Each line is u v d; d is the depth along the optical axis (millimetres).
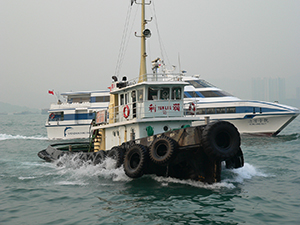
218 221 8805
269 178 13625
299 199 10578
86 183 13758
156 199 10820
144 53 16312
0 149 29766
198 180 12461
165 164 12328
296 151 21750
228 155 11594
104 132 17875
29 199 11602
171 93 15141
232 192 11453
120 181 13648
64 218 9500
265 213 9352
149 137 13461
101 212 9859
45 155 21281
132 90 15570
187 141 12109
